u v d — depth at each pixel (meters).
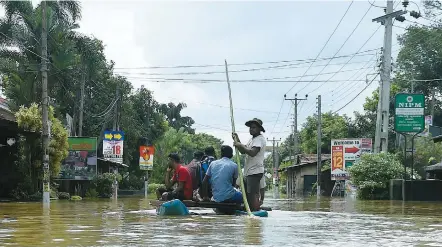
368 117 49.50
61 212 10.30
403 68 46.91
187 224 6.87
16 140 22.69
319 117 39.88
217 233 5.62
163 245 4.54
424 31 45.16
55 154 22.88
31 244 4.67
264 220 7.77
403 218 8.68
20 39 27.08
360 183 24.31
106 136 35.91
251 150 9.59
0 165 22.14
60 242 4.80
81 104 34.62
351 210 11.94
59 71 27.28
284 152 88.38
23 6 27.77
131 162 50.44
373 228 6.53
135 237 5.21
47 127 20.08
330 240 5.05
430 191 20.52
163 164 53.06
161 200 10.43
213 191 9.62
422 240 5.14
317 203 17.50
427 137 33.91
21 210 11.40
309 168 48.00
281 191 66.44
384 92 24.75
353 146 32.44
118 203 17.11
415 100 21.58
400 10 24.02
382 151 25.05
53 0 29.75
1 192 21.75
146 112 51.59
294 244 4.68
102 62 40.94
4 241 4.91
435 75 45.88
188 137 72.06
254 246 4.49
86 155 27.52
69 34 30.39
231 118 10.91
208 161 10.46
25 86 25.59
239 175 9.23
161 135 53.66
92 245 4.55
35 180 22.31
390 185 22.70
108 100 42.12
